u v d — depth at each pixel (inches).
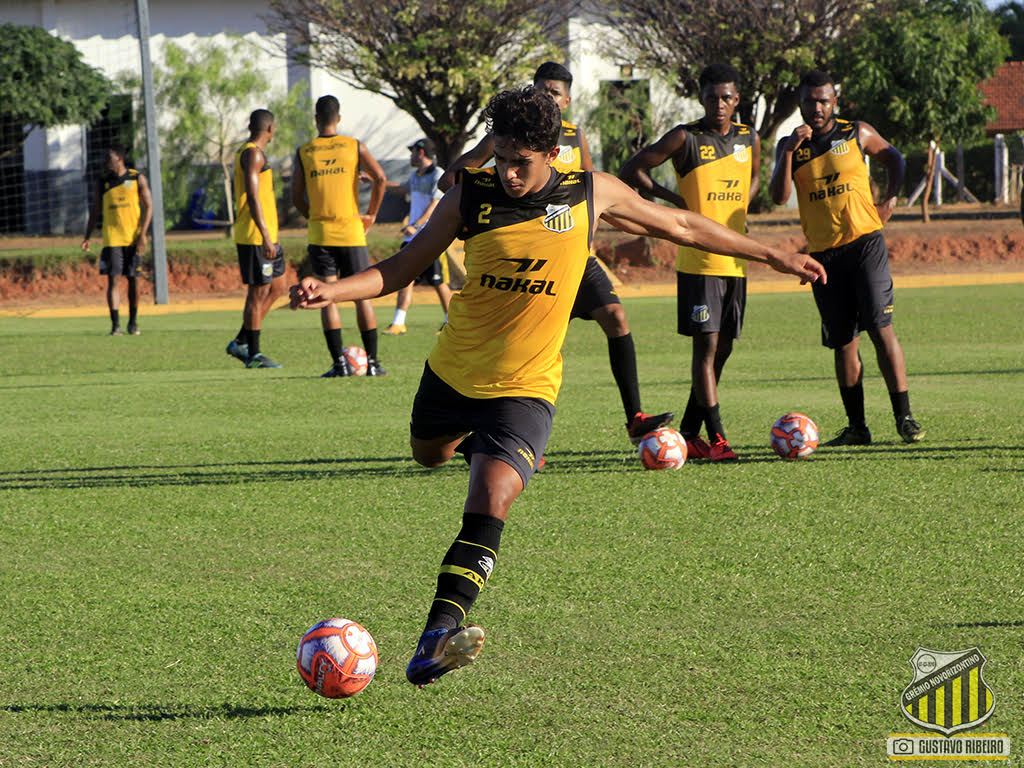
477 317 309.0
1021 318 1337.4
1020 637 319.3
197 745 259.3
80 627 343.3
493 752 252.8
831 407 757.9
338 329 967.6
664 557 410.3
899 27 2289.6
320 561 415.5
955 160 3358.8
